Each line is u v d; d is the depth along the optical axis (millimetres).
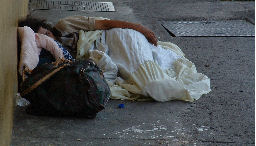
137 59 5078
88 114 4312
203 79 5273
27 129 4121
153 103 4785
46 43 4879
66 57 5016
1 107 3414
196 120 4477
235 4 9578
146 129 4246
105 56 5031
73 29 5516
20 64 4539
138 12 8805
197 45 6895
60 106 4227
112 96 4816
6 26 3717
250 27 7945
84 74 4172
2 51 3469
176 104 4785
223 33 7535
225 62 6191
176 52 5934
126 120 4395
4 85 3582
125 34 5348
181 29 7707
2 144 3461
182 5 9406
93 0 9453
